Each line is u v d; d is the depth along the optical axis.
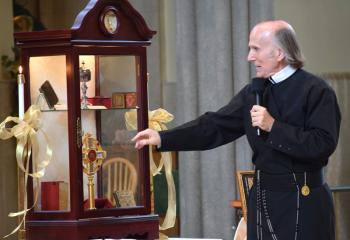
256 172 8.63
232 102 9.15
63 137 9.30
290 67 8.54
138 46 9.62
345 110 20.48
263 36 8.50
